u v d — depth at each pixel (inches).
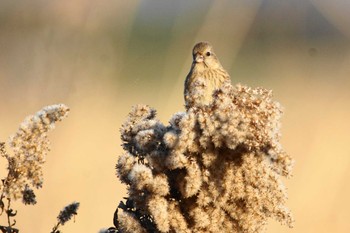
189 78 438.9
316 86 641.0
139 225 231.8
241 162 221.5
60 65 499.8
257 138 220.8
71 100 505.7
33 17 515.2
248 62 768.3
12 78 554.9
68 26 482.6
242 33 413.7
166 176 225.5
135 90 652.1
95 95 511.8
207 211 222.4
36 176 243.1
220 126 217.2
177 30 425.7
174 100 428.8
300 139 532.7
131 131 241.4
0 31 564.1
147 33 684.1
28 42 529.7
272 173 221.6
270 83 679.7
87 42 483.5
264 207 222.4
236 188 220.1
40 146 244.7
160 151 227.8
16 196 240.4
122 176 232.1
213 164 221.3
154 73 679.7
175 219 222.1
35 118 245.9
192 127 220.8
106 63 508.1
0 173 508.7
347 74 604.1
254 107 224.5
